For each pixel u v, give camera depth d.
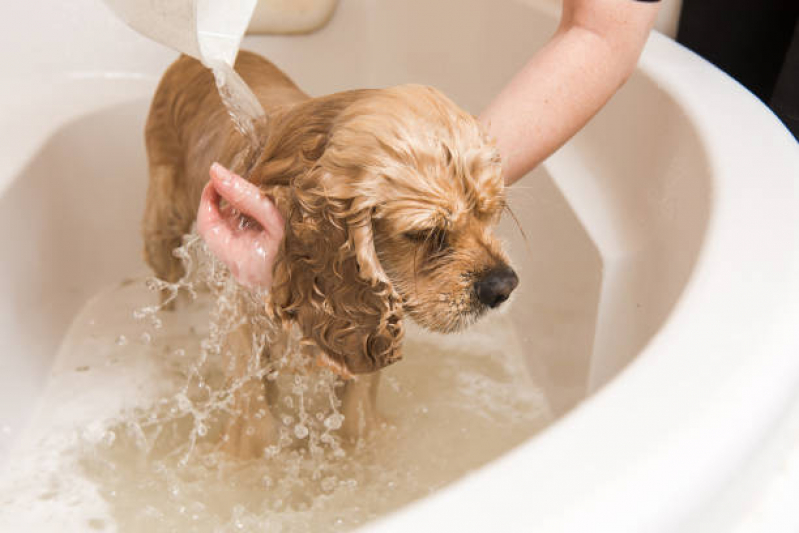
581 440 0.53
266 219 0.90
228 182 0.87
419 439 1.29
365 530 0.47
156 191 1.44
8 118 1.50
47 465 1.24
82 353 1.49
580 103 1.04
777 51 1.42
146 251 1.52
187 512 1.16
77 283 1.59
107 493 1.19
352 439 1.28
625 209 1.20
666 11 1.48
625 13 1.01
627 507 0.48
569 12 1.08
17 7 1.57
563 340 1.29
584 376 1.19
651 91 1.16
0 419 1.25
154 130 1.45
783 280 0.69
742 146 0.94
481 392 1.39
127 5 0.89
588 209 1.24
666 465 0.51
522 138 1.03
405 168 0.85
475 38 1.66
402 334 0.96
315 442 1.27
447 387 1.40
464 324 0.92
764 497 0.56
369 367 1.02
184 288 1.57
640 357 0.62
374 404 1.30
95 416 1.35
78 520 1.14
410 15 1.81
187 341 1.54
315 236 0.92
